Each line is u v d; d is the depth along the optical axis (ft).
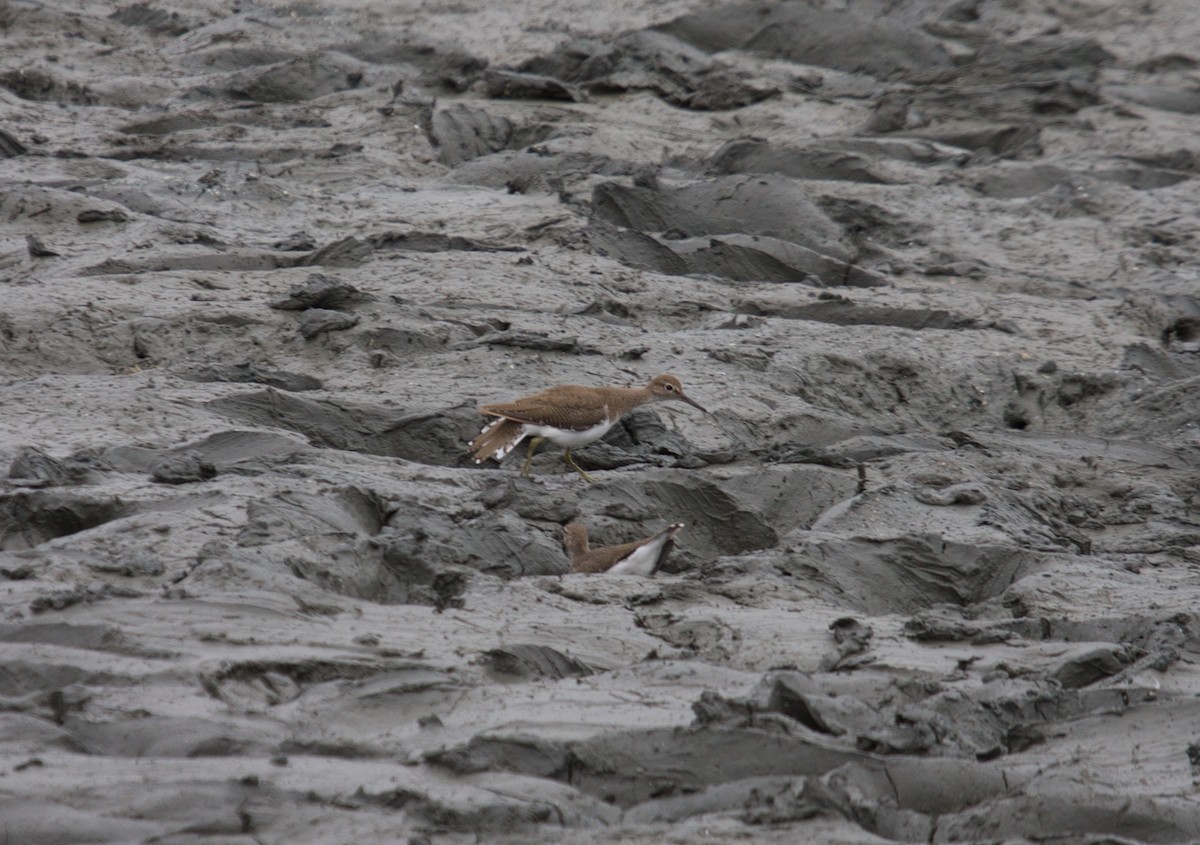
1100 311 206.80
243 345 161.99
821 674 85.25
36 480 110.01
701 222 233.76
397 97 297.74
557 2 383.86
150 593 89.66
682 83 324.80
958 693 82.12
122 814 64.59
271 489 112.16
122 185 227.40
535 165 260.42
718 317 190.49
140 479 115.03
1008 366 181.78
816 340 181.57
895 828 69.92
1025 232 247.50
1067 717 83.15
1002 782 73.82
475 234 218.38
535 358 159.53
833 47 355.36
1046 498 134.92
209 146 264.72
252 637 84.28
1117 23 388.98
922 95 320.50
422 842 64.69
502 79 311.27
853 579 110.52
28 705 74.59
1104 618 101.45
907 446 147.84
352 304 171.01
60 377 142.82
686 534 125.18
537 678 85.15
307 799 67.62
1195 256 239.50
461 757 72.08
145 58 332.39
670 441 144.56
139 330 161.89
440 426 139.85
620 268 203.41
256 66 325.62
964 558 113.80
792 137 302.25
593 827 67.92
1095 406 177.06
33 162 242.37
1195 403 172.45
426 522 112.27
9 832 62.28
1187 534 129.70
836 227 233.14
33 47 327.47
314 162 257.14
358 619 90.68
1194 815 70.03
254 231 216.95
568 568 111.86
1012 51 357.82
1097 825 69.72
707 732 75.20
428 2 384.06
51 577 90.48
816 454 138.00
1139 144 297.94
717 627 95.20
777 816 68.95
